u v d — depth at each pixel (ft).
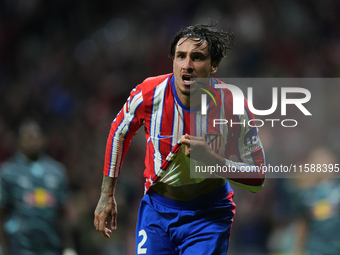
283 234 44.37
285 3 82.38
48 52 87.56
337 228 31.55
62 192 35.37
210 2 81.82
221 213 19.27
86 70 82.17
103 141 67.10
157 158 18.60
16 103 78.13
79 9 91.30
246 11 79.15
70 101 77.05
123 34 86.79
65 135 70.64
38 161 35.19
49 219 34.50
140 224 19.77
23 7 91.86
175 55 18.02
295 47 78.64
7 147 70.79
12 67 86.79
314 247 32.04
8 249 33.65
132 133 19.26
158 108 18.29
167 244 19.12
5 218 34.19
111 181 19.74
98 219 19.57
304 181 33.17
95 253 47.60
